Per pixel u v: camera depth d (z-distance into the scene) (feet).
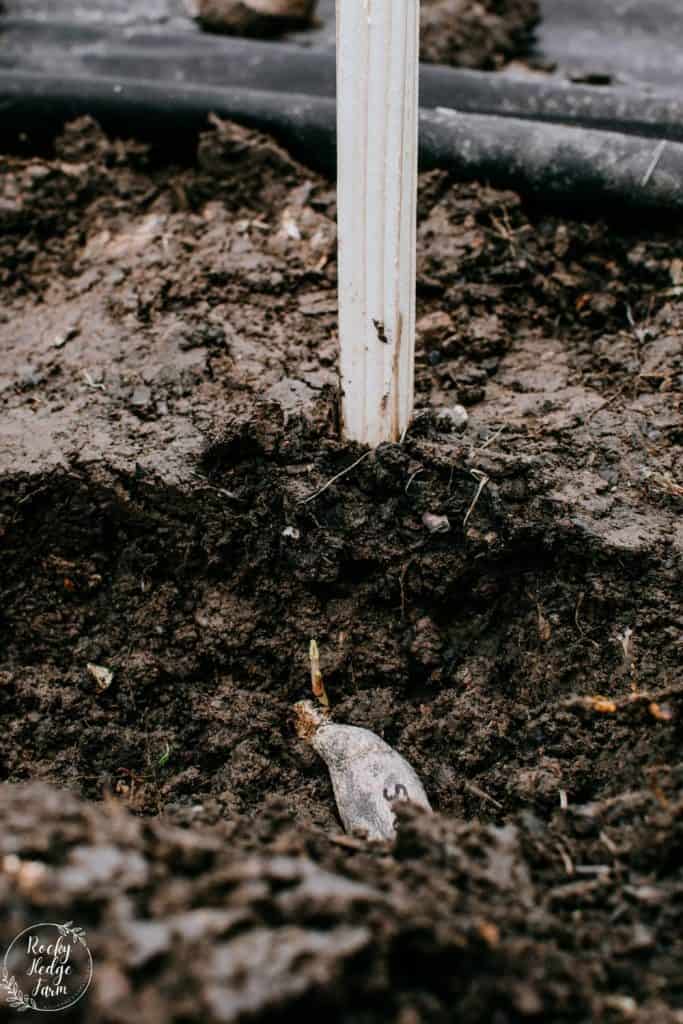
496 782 2.47
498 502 2.56
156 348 2.83
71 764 2.58
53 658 2.67
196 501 2.61
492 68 3.47
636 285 2.99
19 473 2.64
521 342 2.93
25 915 2.00
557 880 2.22
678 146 3.00
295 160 3.20
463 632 2.61
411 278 2.48
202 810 2.34
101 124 3.27
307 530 2.61
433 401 2.77
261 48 3.41
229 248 3.03
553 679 2.51
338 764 2.49
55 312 2.98
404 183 2.39
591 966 2.11
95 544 2.66
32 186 3.20
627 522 2.53
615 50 3.52
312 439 2.64
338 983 1.95
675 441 2.66
